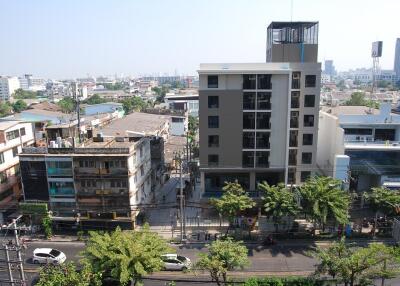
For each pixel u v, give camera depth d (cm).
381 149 5181
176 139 9181
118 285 3188
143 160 5188
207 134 5225
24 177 4691
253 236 4528
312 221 4500
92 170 4581
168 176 6875
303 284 3077
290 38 5741
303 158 5475
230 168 5300
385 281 3369
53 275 2605
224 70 5031
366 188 5434
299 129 5381
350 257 2698
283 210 4184
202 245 4353
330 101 10288
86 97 18538
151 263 2784
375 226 4409
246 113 5209
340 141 5381
